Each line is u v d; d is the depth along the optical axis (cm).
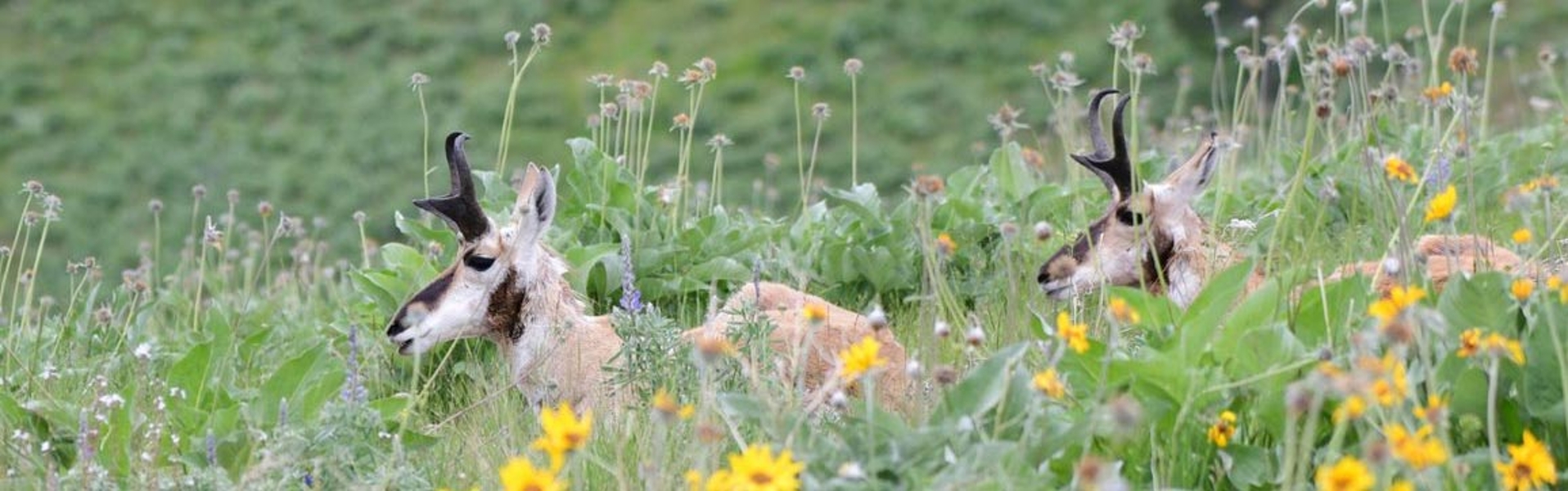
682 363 765
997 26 3762
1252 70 1289
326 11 3962
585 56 3772
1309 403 611
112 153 3481
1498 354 588
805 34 3800
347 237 3161
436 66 3759
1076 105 1344
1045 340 698
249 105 3653
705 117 3500
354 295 1147
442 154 3447
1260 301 657
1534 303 661
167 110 3628
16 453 744
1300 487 564
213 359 833
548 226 893
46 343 971
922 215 723
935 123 3503
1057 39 3691
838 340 833
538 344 891
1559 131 1284
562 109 3594
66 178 3397
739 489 548
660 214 1088
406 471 658
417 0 3997
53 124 3588
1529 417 636
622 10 3909
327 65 3781
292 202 3294
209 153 3466
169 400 779
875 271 1038
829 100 3594
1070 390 647
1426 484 564
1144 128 1719
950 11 3825
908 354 902
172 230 3156
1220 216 1102
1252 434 655
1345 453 630
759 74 3669
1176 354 630
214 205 3288
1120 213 962
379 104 3619
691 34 3834
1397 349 570
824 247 1077
